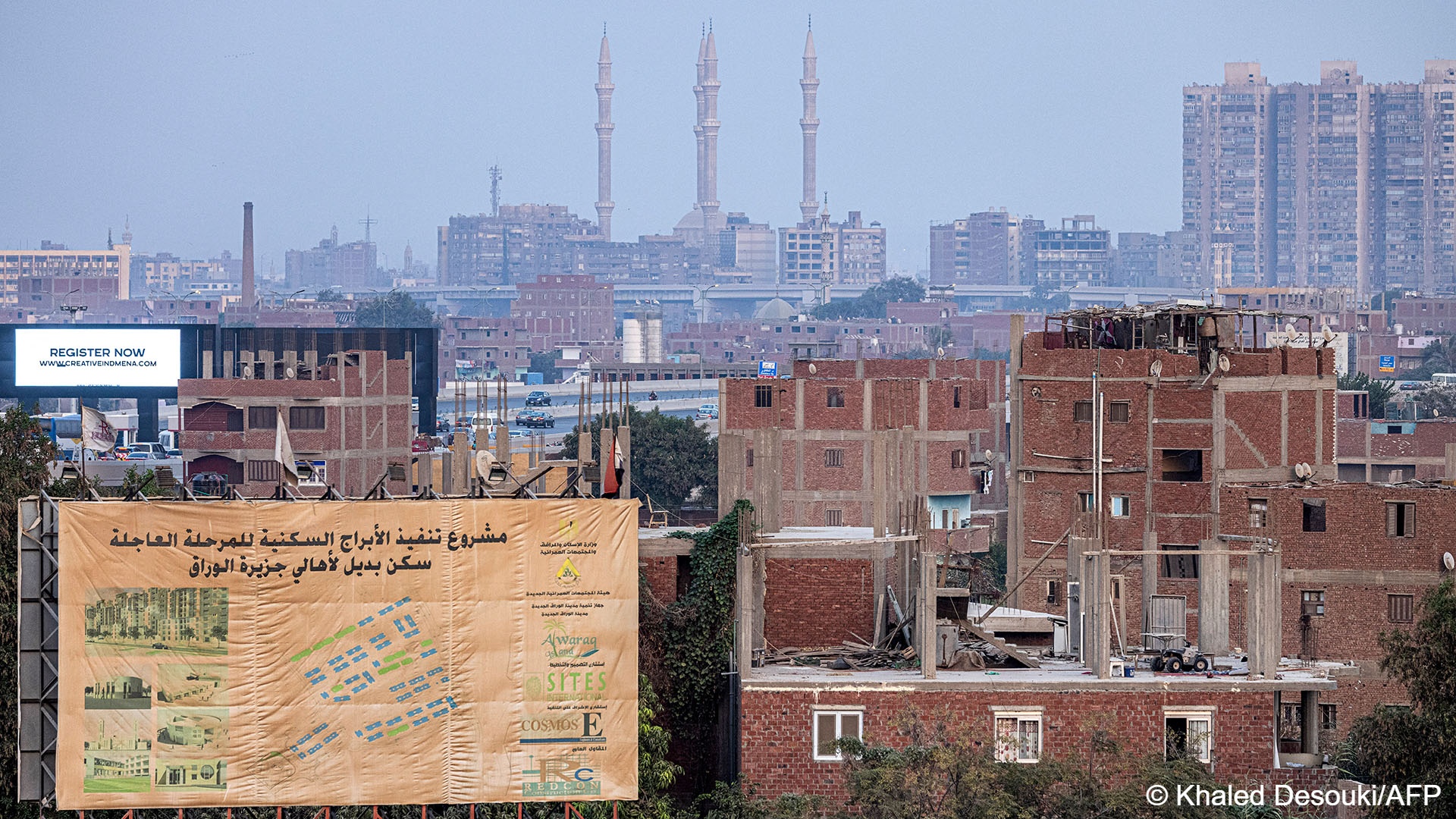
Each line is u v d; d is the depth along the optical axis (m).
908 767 67.88
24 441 83.44
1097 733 69.62
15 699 68.12
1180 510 123.69
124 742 64.50
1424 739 71.00
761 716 72.44
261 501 65.88
